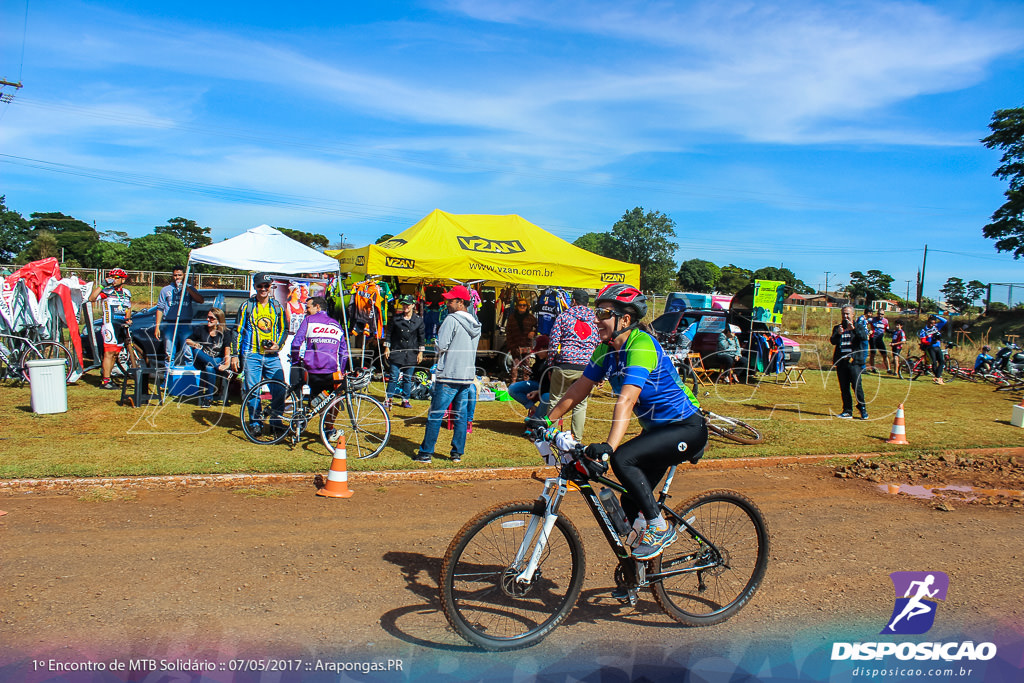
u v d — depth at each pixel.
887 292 75.69
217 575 3.78
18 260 63.31
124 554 4.00
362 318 11.66
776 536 4.89
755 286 14.34
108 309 9.95
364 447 6.77
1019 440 8.94
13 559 3.86
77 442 6.52
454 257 10.95
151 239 66.00
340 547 4.30
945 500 6.00
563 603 3.24
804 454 7.58
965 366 18.53
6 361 9.88
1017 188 32.59
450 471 6.10
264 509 4.96
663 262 74.31
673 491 5.98
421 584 3.82
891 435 8.49
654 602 3.74
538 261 11.43
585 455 3.12
